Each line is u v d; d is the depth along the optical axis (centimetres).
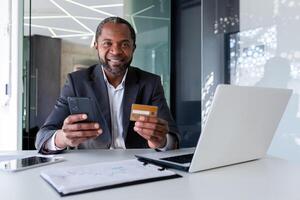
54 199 59
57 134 105
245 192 64
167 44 288
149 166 82
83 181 66
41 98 230
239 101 77
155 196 60
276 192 64
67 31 236
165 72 287
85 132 100
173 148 119
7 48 237
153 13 281
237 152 87
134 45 145
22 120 226
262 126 90
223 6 239
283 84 202
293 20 197
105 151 112
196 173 79
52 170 76
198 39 262
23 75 230
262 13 214
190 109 270
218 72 242
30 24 229
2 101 239
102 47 138
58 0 234
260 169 84
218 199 59
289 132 197
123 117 134
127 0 262
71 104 102
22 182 70
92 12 243
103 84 138
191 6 271
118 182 66
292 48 197
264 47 214
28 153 109
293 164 91
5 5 238
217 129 76
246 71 224
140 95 139
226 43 238
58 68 233
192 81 269
